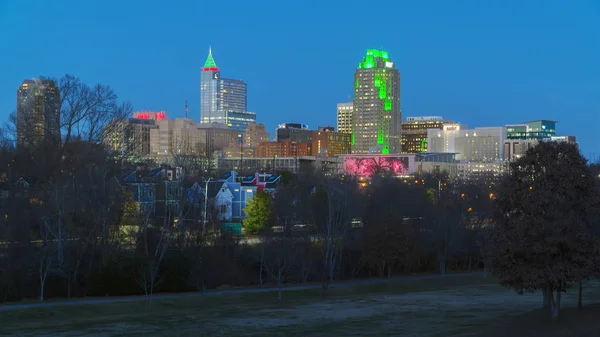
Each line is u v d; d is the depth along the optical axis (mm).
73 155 145375
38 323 85250
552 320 72250
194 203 129500
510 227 69625
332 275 128250
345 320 88000
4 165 134375
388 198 150500
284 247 117125
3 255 103062
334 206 137000
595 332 65312
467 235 142750
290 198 155625
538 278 68312
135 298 103125
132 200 135250
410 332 77438
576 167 68438
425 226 143750
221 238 123750
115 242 116625
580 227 67812
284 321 87500
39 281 104250
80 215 112000
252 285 120000
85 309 93875
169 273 109812
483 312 93688
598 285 123062
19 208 106500
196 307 99562
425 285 127625
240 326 83625
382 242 124250
